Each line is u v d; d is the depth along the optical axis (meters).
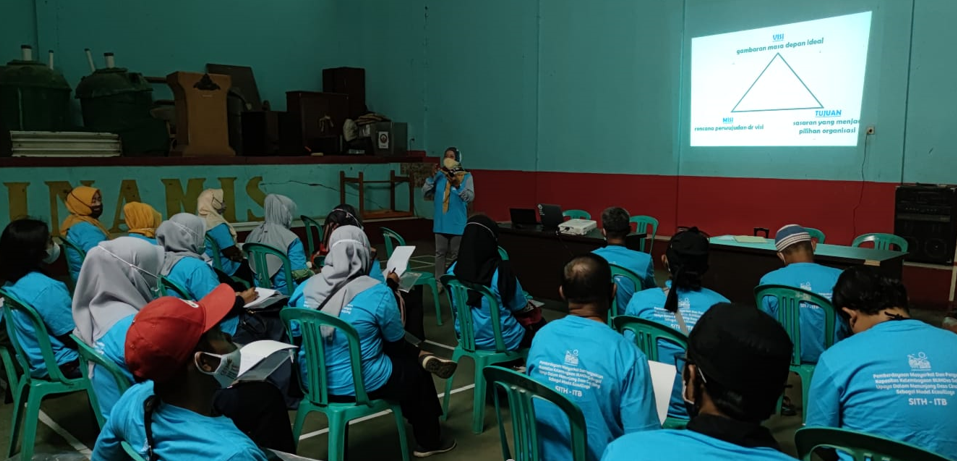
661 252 7.09
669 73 6.95
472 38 9.14
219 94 8.12
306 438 3.06
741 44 6.31
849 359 1.71
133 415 1.30
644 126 7.26
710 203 6.76
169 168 7.61
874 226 5.61
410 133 10.28
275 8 10.05
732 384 1.03
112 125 7.62
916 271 5.14
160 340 1.20
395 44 10.31
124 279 2.21
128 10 8.80
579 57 7.84
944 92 5.12
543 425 1.80
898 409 1.62
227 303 1.35
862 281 1.87
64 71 8.38
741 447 1.02
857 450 1.39
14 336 2.75
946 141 5.15
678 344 2.32
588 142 7.87
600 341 1.78
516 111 8.68
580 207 8.04
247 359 1.97
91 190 4.48
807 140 5.96
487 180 9.21
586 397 1.74
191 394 1.28
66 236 4.38
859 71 5.56
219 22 9.56
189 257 3.29
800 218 6.08
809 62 5.86
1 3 7.89
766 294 2.97
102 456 1.42
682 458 1.03
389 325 2.50
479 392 3.08
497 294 3.04
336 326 2.40
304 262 4.25
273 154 8.80
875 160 5.55
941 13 5.08
